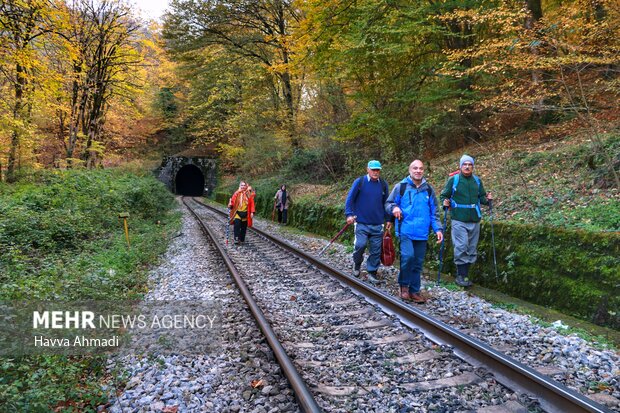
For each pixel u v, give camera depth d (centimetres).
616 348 429
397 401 325
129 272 832
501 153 1141
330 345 443
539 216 685
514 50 845
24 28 1261
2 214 985
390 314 530
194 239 1322
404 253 599
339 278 723
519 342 448
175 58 2581
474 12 898
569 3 946
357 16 1253
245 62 2742
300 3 1359
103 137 2944
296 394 320
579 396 297
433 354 411
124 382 377
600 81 898
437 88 1230
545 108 855
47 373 351
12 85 1430
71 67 1683
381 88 1373
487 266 695
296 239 1344
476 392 340
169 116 4844
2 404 294
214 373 379
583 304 528
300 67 1780
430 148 1588
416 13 1135
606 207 635
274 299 624
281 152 2638
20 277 631
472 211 665
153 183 2639
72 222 1080
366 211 726
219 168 4994
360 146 1852
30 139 1575
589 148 847
